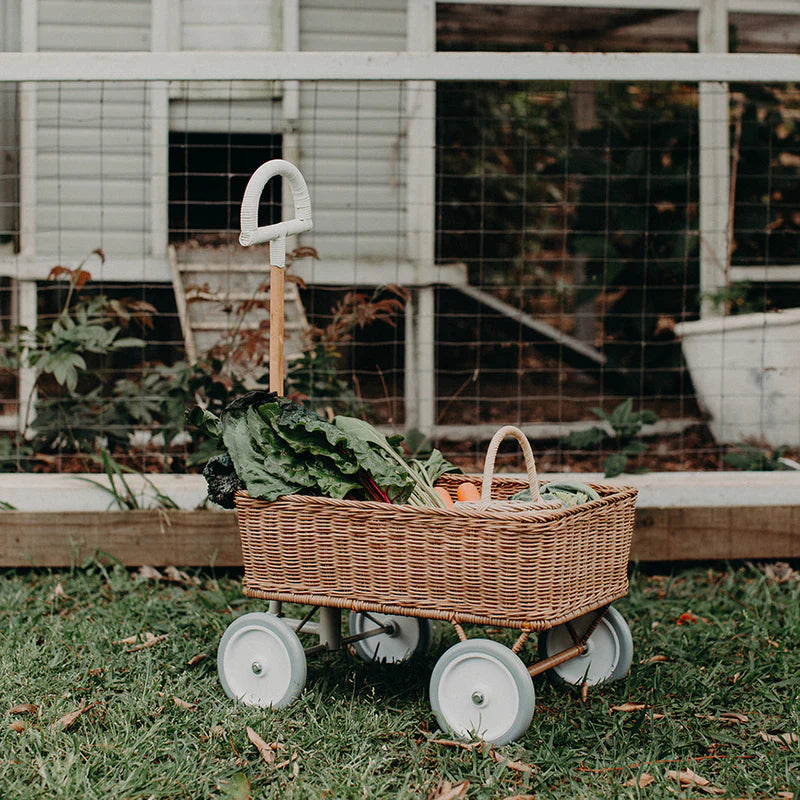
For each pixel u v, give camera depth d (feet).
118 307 16.75
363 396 21.95
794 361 18.60
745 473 16.15
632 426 16.55
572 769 9.17
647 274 23.44
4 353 19.70
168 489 15.23
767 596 13.91
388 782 8.75
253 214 10.38
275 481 10.16
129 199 20.57
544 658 11.32
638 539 15.25
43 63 14.62
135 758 9.05
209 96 20.62
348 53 14.66
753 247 24.21
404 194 21.03
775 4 22.00
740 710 10.49
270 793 8.54
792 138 24.13
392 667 11.53
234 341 16.70
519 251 24.71
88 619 12.87
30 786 8.50
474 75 14.66
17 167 20.44
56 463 17.52
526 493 10.70
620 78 14.70
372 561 9.93
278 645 10.41
